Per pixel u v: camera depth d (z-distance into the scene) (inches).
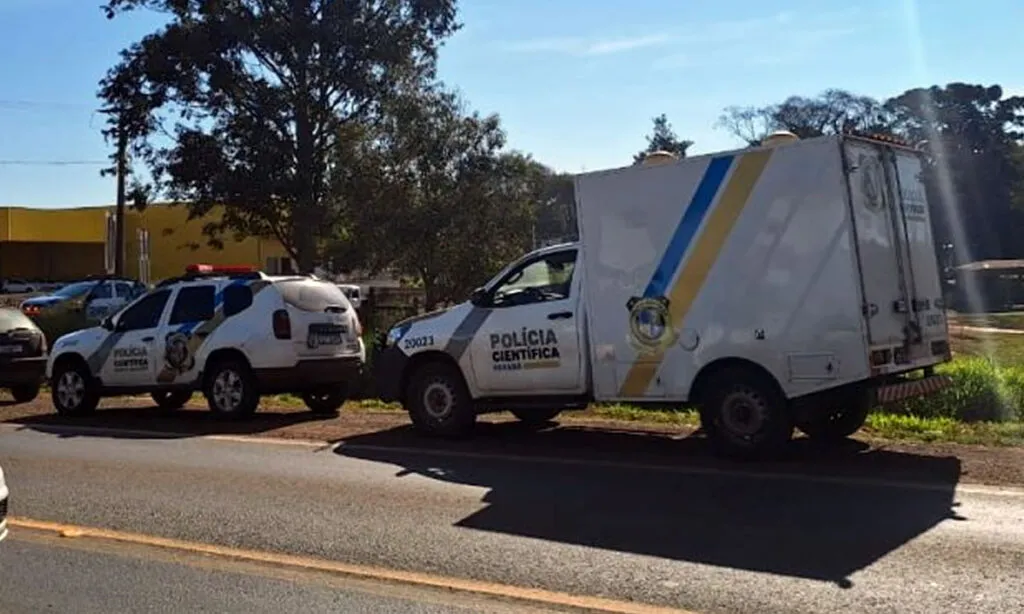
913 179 390.9
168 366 549.6
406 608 216.7
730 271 368.2
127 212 2217.0
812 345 352.8
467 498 320.5
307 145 1488.7
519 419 494.0
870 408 413.1
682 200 379.2
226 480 357.1
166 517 302.5
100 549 268.8
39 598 229.5
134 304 574.2
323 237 1503.4
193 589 233.8
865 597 215.5
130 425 526.6
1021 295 2566.4
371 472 367.2
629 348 392.2
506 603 218.5
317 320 539.2
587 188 402.6
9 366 649.0
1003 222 3292.3
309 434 470.6
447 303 1459.2
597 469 363.9
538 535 272.8
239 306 535.8
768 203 360.5
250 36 1422.2
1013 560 240.8
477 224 1440.7
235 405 528.1
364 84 1453.0
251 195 1469.0
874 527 273.1
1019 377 498.6
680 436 436.8
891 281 363.6
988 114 3417.8
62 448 443.8
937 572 232.2
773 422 362.9
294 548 265.4
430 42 1508.4
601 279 399.2
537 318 420.8
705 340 373.7
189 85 1446.9
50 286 2262.6
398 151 1450.5
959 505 295.7
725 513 292.4
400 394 458.3
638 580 231.5
